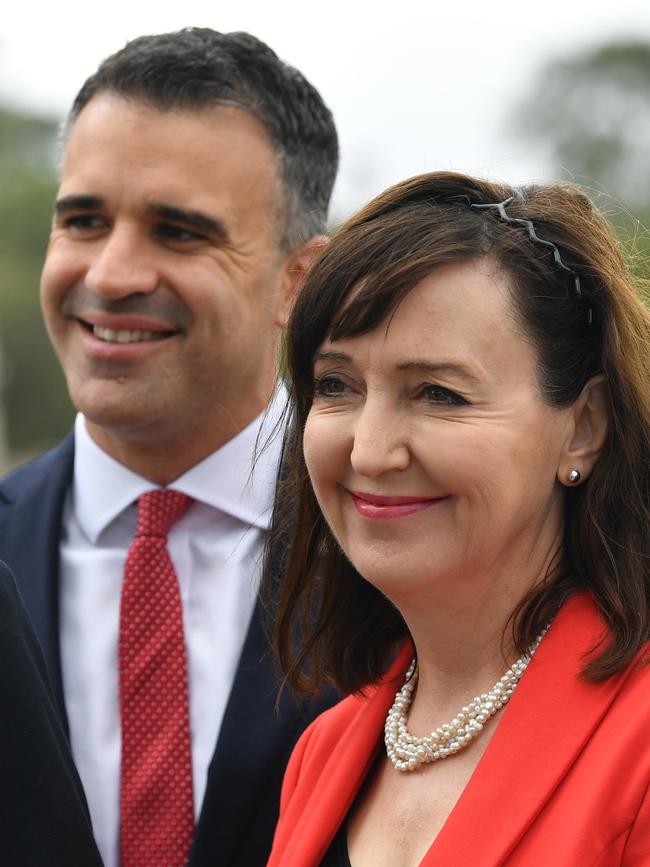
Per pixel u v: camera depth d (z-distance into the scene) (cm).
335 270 315
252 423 490
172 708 461
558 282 313
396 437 310
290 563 375
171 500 481
